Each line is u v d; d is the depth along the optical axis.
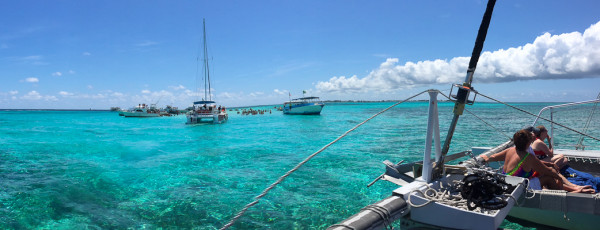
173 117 70.44
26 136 26.00
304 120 46.38
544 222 4.55
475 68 3.40
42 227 5.72
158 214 6.38
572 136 17.08
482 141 16.33
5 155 15.05
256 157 13.56
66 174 10.30
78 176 9.97
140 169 11.12
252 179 9.34
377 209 3.04
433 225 3.12
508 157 4.36
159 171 10.72
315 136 22.61
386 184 8.39
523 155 4.13
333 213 6.30
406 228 3.38
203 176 9.84
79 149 17.28
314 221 5.90
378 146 15.55
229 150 16.02
